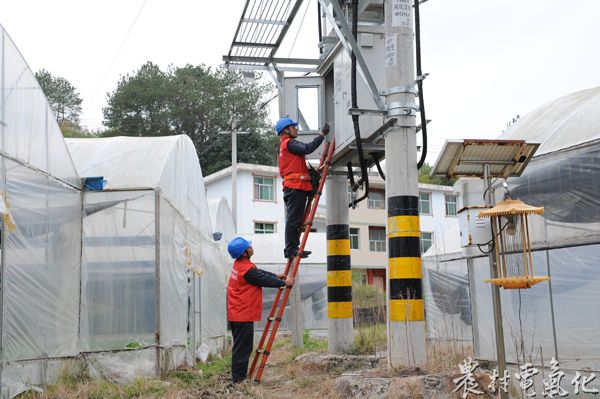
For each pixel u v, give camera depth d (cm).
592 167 805
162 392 829
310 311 2594
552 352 898
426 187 4303
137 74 4481
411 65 859
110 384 894
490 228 659
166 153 1083
